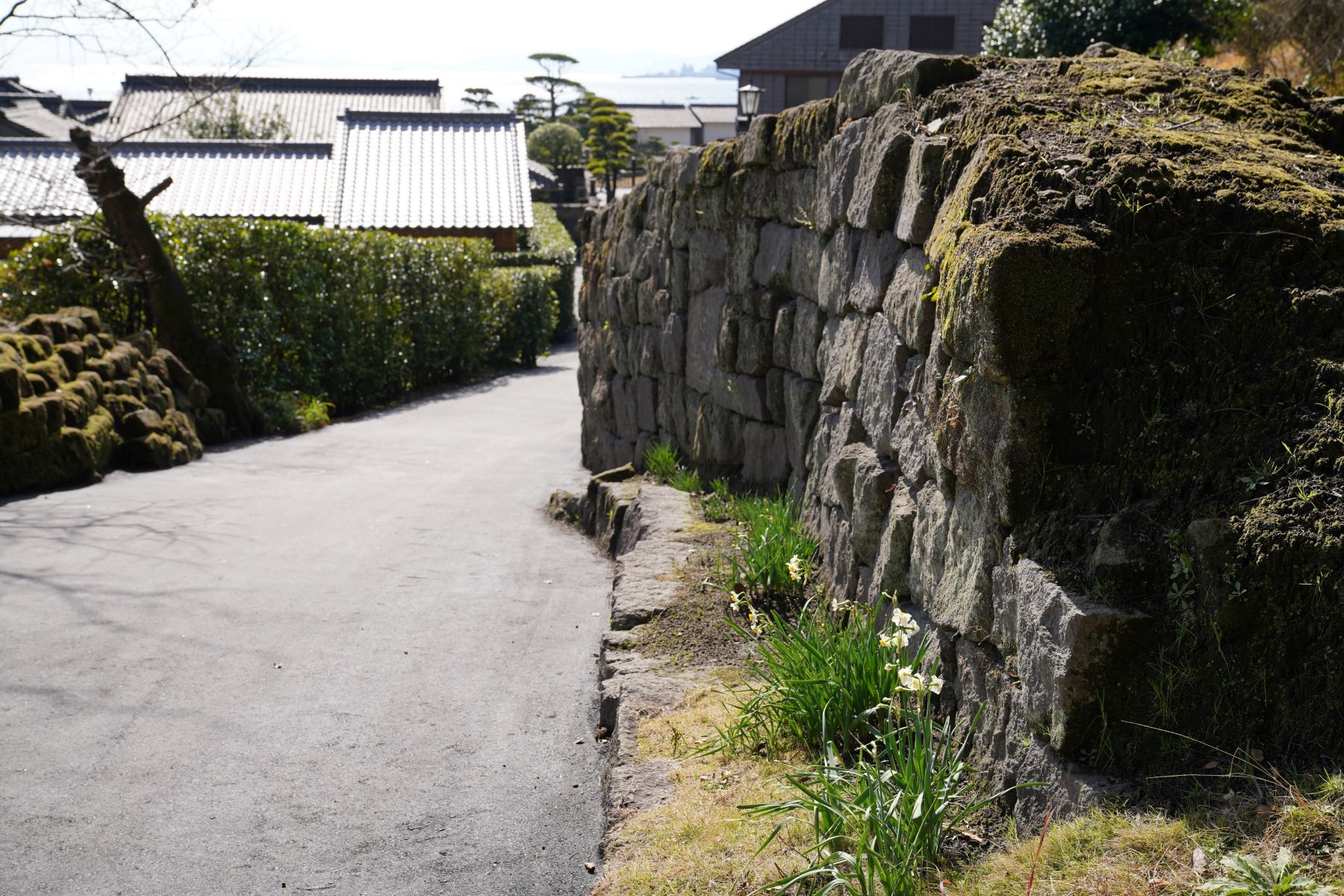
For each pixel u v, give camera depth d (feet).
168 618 18.25
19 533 23.76
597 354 34.19
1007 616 8.93
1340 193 9.25
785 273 18.84
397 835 11.14
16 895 10.01
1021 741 8.62
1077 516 8.54
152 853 10.78
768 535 16.14
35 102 159.33
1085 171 9.54
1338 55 30.25
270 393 47.52
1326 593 7.22
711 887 8.57
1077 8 37.73
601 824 11.35
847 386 14.83
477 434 45.88
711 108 299.79
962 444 9.78
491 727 13.93
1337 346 8.07
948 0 102.83
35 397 29.48
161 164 89.30
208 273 46.42
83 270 42.04
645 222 28.58
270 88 155.74
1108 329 8.74
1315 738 7.23
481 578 21.36
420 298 61.98
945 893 7.59
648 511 20.89
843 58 104.99
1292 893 6.09
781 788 9.93
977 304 8.89
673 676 13.38
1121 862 6.89
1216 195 8.87
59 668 15.83
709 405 23.12
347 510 27.99
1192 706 7.63
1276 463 7.85
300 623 18.20
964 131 11.83
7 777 12.40
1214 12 36.88
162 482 31.30
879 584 12.31
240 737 13.55
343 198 88.84
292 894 10.05
